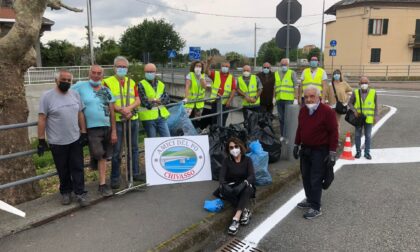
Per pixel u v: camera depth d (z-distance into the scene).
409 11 34.81
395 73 35.75
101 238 3.87
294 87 8.14
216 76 8.00
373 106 7.06
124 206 4.69
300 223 4.53
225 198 4.64
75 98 4.45
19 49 5.20
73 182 4.55
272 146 6.41
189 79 7.63
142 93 5.62
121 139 5.16
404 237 4.11
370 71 35.91
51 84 22.14
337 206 5.01
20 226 4.03
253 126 6.71
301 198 5.32
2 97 5.18
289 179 5.92
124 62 5.01
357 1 35.00
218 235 4.29
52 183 7.01
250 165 4.75
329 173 4.61
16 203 5.29
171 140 5.41
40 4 5.21
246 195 4.50
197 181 5.55
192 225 4.18
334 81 8.13
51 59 42.84
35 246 3.70
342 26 37.38
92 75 4.61
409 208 4.88
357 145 7.30
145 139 5.30
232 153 4.68
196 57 19.89
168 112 5.98
